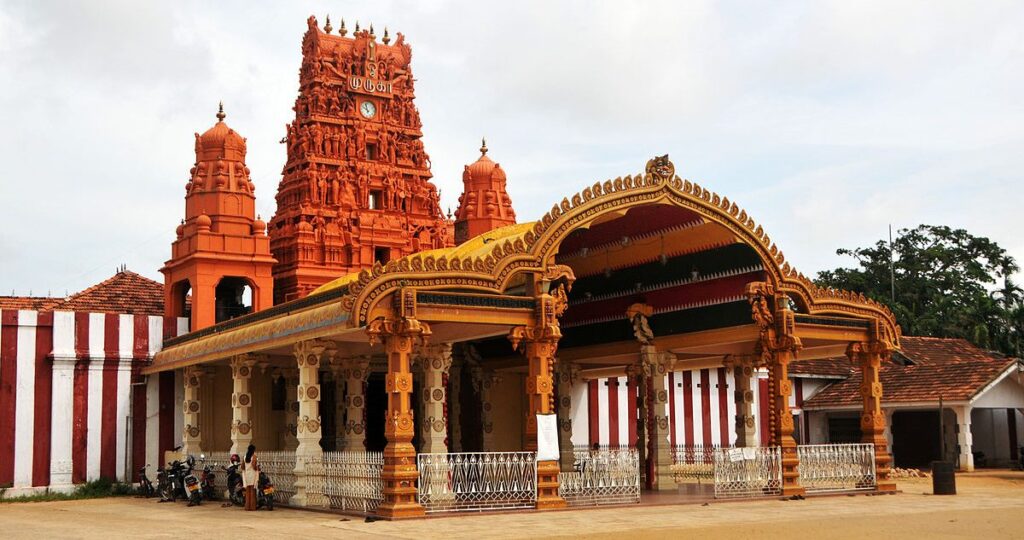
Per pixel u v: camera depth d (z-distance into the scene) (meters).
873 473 21.47
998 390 31.52
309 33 32.16
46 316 24.44
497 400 26.84
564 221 18.06
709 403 32.66
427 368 19.02
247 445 20.61
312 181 30.20
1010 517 15.70
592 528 14.25
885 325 21.89
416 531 13.97
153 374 25.64
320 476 18.00
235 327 21.25
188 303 30.95
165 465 24.14
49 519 17.48
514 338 17.48
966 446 30.25
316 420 18.28
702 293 21.77
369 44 32.38
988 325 49.19
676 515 16.27
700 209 19.67
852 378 35.72
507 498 17.44
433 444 18.66
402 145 32.53
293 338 18.03
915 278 53.88
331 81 31.53
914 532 13.43
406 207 32.00
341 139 31.17
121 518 17.41
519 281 18.83
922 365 34.22
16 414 23.73
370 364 24.95
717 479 19.48
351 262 29.78
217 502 20.84
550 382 17.70
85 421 24.59
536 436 17.67
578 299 24.94
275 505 19.11
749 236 20.11
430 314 16.44
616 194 18.67
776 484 20.02
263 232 27.19
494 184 32.91
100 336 25.08
